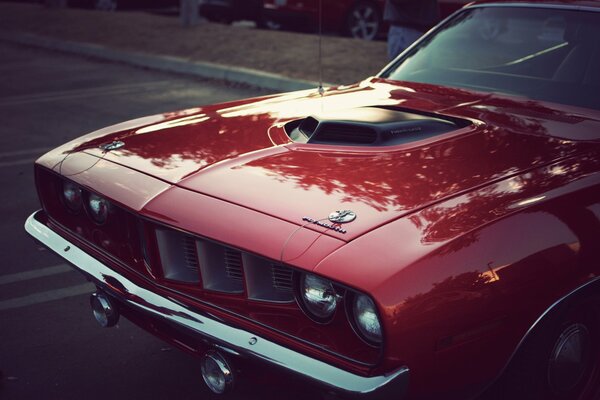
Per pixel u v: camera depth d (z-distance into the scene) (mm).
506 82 3672
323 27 12594
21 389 3223
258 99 3914
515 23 3887
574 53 3607
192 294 2709
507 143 2904
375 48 10680
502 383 2520
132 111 8469
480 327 2271
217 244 2596
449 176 2619
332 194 2545
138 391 3199
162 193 2770
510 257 2318
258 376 2488
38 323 3818
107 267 2977
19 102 9297
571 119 3189
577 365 2666
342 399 2268
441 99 3527
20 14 16797
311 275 2295
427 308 2160
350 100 3627
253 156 2939
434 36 4145
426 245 2246
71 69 11477
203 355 2643
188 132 3332
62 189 3289
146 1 18359
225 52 11047
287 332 2438
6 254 4711
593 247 2531
